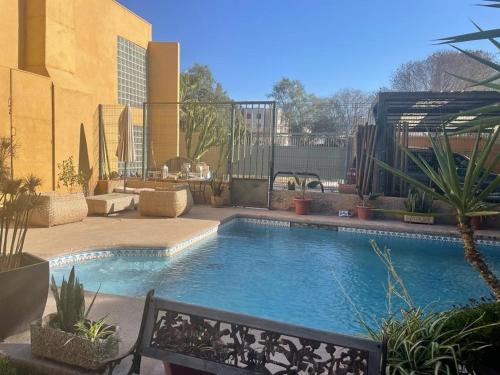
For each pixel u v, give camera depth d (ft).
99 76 44.68
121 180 43.29
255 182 40.04
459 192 6.55
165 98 57.82
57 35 35.55
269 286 19.47
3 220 11.98
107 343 9.27
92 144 40.68
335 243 28.71
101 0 44.65
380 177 38.40
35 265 11.25
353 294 18.72
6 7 32.53
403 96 36.96
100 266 21.33
